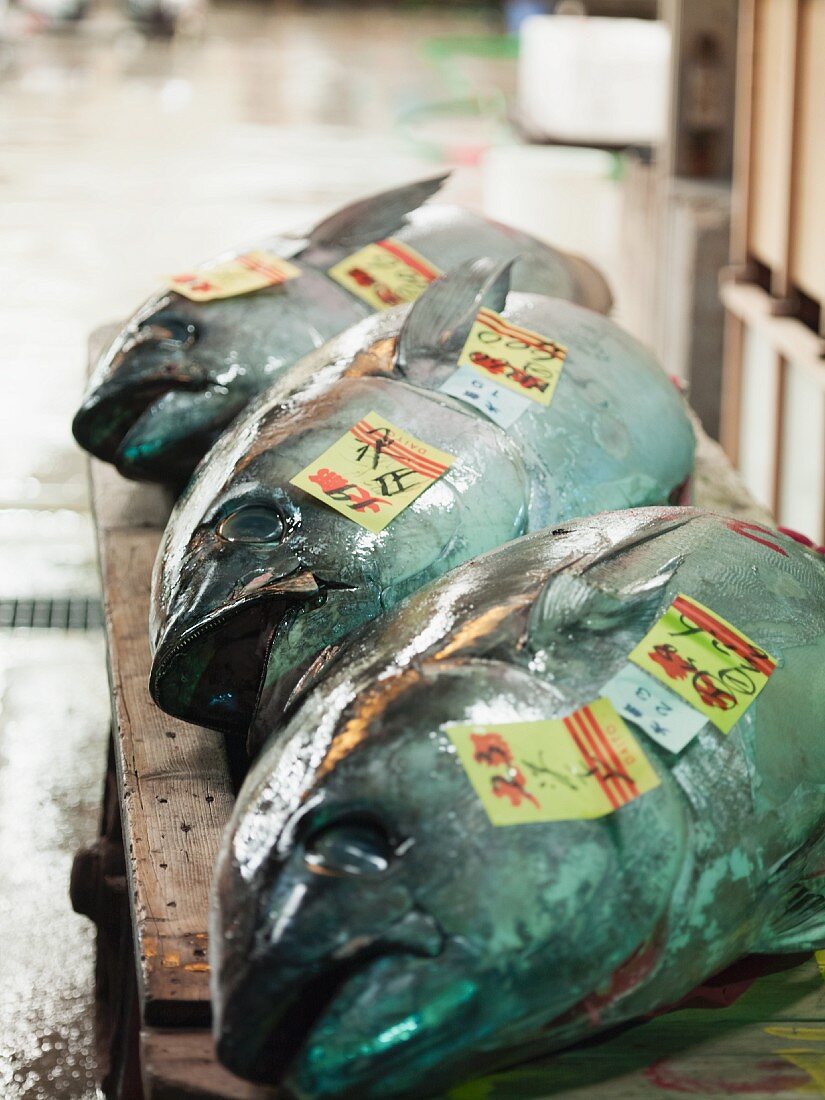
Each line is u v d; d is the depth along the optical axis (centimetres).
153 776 233
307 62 1714
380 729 168
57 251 855
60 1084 284
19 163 1102
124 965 258
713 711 181
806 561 216
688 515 219
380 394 245
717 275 551
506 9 2148
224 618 212
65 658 436
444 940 155
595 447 257
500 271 273
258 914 158
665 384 285
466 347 258
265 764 178
